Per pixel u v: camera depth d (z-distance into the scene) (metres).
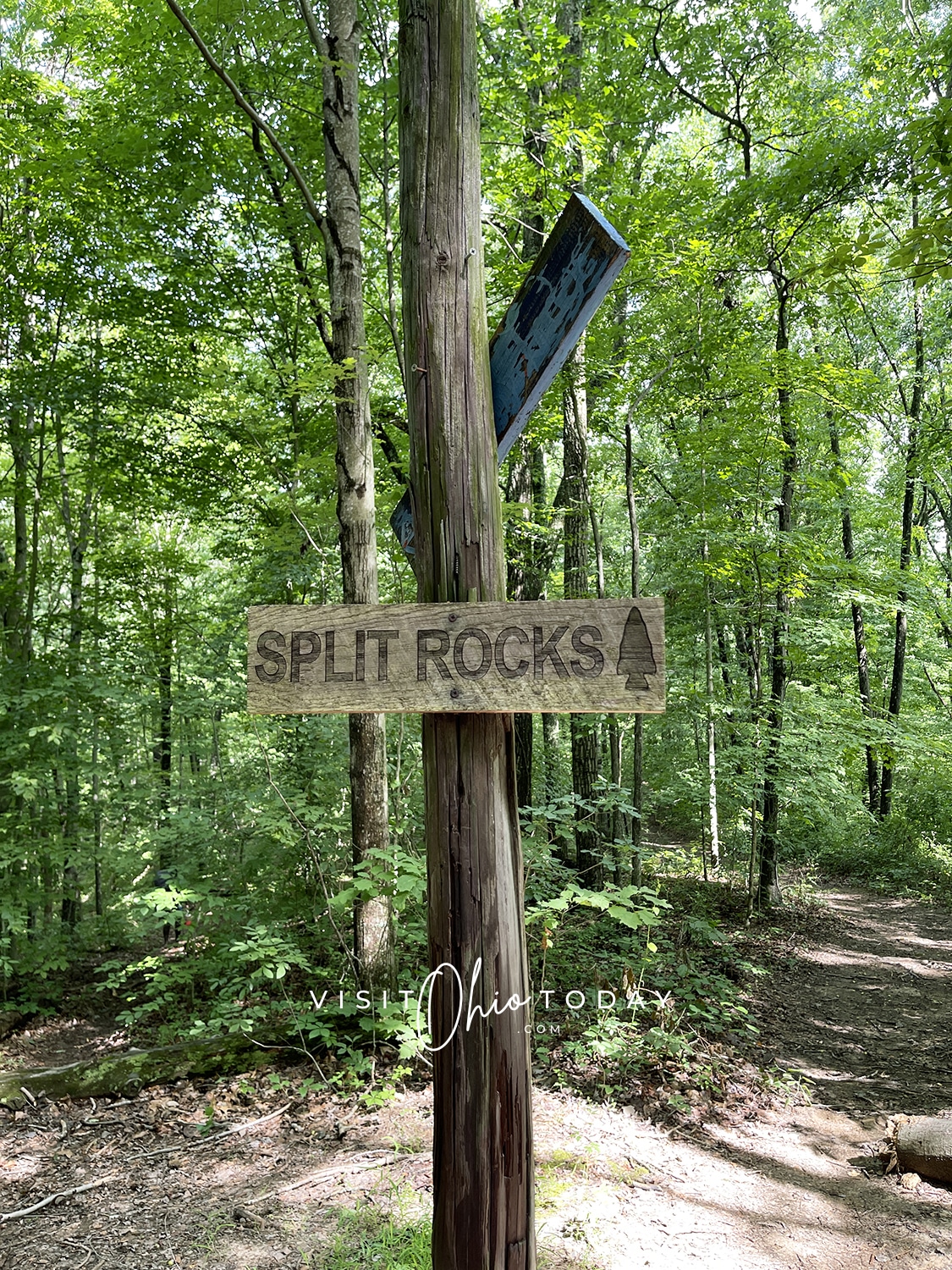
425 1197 3.07
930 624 12.74
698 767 8.72
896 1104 4.30
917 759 10.44
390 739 5.97
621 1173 3.36
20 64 8.34
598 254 1.51
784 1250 2.94
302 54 6.26
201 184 6.74
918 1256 2.93
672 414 8.99
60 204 7.06
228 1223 3.01
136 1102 4.20
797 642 9.41
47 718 6.15
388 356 6.11
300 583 6.50
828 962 7.26
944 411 11.52
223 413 6.28
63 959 6.43
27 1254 2.89
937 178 3.86
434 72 1.63
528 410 1.65
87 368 7.12
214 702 6.32
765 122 10.01
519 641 1.43
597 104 7.94
